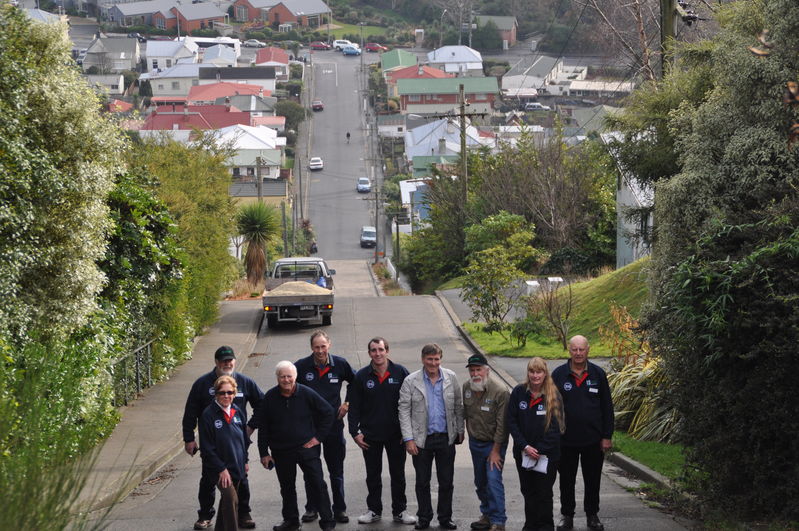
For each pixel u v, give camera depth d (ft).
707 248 48.73
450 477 47.16
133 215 80.02
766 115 65.36
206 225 130.00
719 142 69.97
